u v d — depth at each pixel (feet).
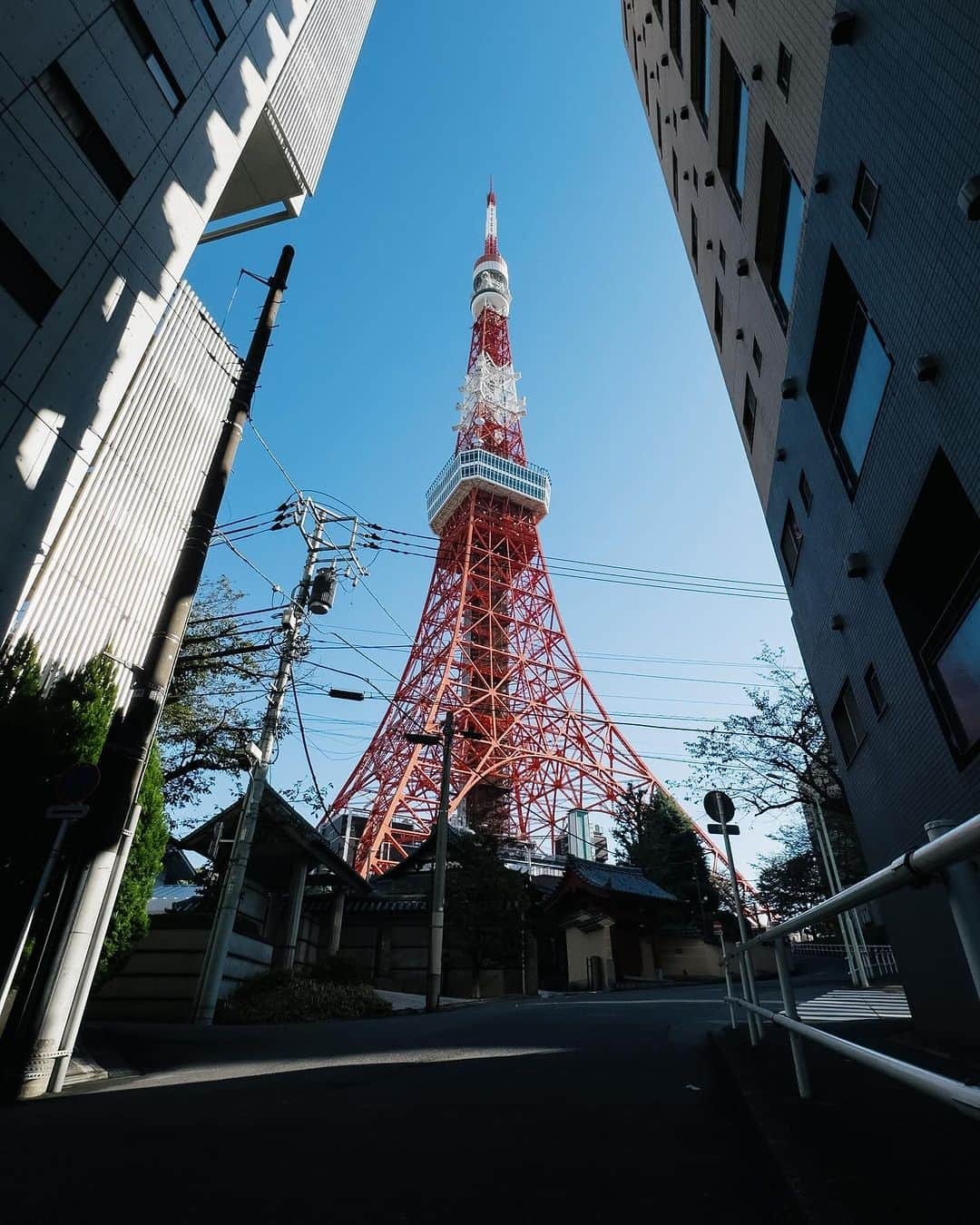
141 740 24.30
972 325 21.09
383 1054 27.02
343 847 153.38
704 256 54.80
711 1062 22.36
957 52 19.67
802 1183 8.80
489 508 250.16
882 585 31.12
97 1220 9.45
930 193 21.93
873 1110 12.56
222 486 29.60
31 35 31.48
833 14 26.32
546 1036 31.42
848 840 124.16
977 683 25.58
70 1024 21.07
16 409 30.66
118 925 31.07
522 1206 9.82
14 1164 12.07
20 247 31.14
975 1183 8.45
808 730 86.89
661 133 64.08
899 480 27.55
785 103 32.14
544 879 126.82
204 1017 48.49
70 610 32.91
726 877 162.20
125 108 37.09
